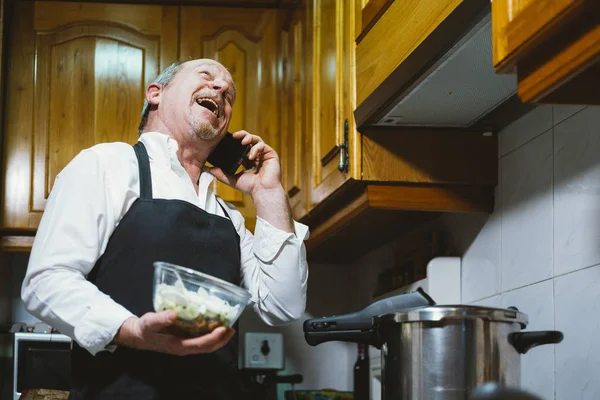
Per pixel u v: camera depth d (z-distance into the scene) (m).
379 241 2.83
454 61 1.55
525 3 1.10
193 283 1.20
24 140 2.78
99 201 1.34
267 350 3.04
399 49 1.69
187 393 1.34
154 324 1.17
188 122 1.48
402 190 2.03
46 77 2.81
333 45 2.21
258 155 1.61
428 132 2.03
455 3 1.39
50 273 1.28
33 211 2.75
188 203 1.42
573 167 1.70
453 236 2.31
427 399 1.35
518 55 1.13
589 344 1.60
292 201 2.68
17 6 2.84
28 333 2.51
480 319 1.36
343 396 2.95
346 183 2.04
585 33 0.99
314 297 3.26
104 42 2.85
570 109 1.72
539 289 1.81
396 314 1.40
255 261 1.59
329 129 2.22
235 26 2.91
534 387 1.80
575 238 1.68
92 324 1.24
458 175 2.03
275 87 2.89
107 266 1.35
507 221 1.99
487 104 1.83
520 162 1.93
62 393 2.41
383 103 1.81
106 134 2.80
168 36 2.88
